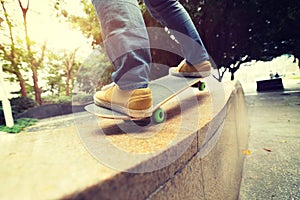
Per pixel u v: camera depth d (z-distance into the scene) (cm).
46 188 39
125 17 100
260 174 196
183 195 64
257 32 1192
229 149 143
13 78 1198
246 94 1204
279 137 298
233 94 200
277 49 1394
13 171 50
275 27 1127
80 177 42
